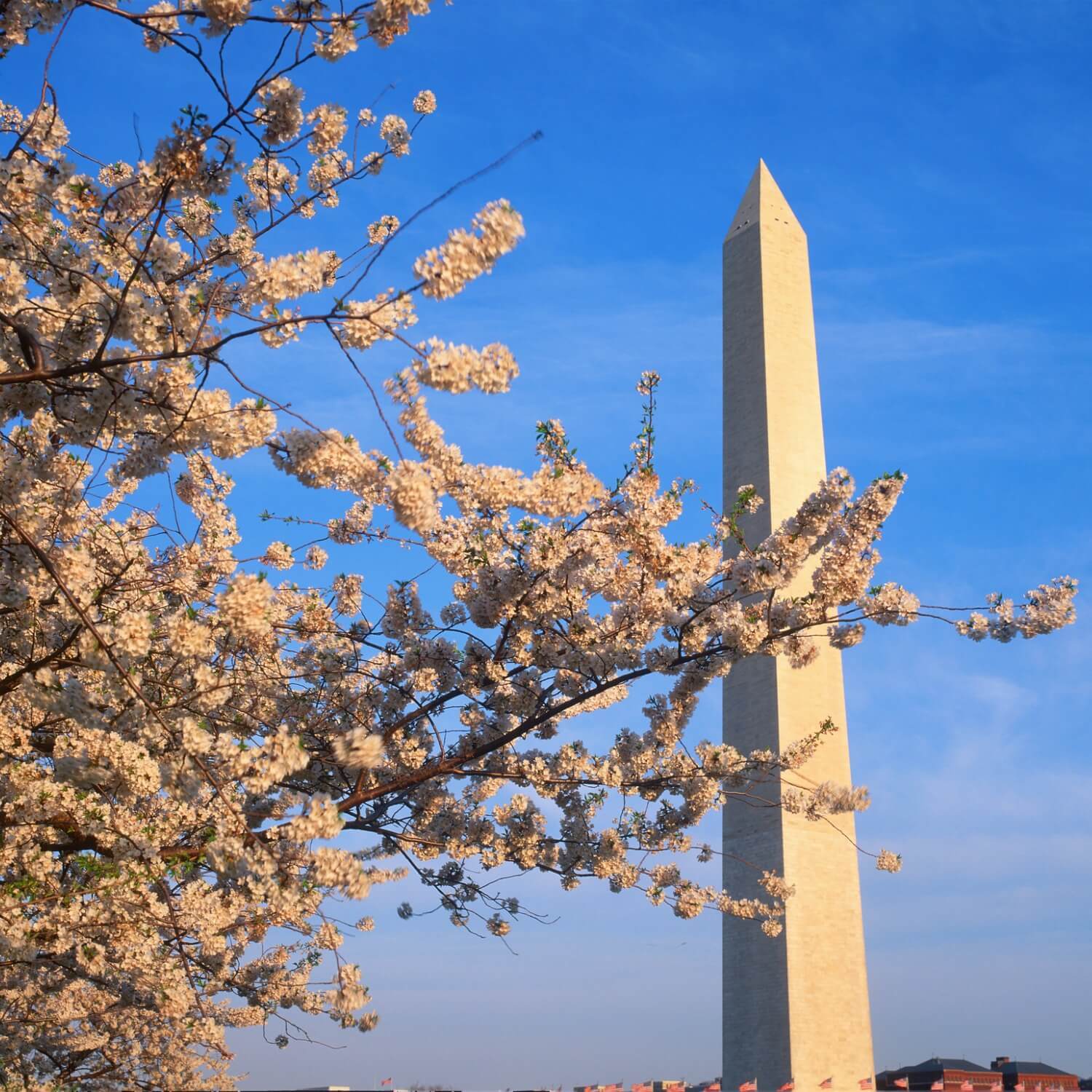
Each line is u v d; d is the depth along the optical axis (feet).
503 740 36.65
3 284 23.52
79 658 25.89
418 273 20.67
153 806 32.96
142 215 25.63
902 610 37.83
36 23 22.76
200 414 24.08
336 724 42.57
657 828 45.62
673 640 39.19
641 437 34.71
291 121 22.90
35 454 26.86
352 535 39.34
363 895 26.71
